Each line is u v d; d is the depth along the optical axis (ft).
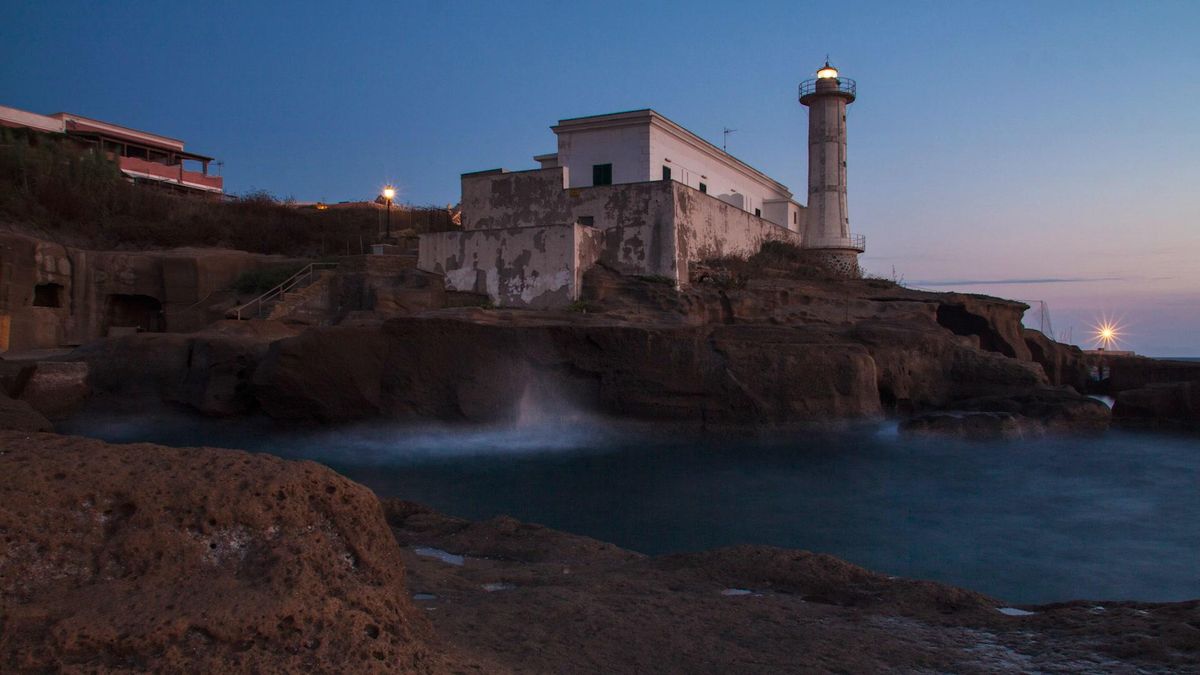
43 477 12.08
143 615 10.89
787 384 78.33
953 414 80.59
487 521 30.25
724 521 49.01
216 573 12.00
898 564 40.50
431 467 64.18
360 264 110.01
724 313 102.42
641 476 61.82
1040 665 14.73
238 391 77.92
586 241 101.09
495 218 111.45
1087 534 46.88
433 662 12.53
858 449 73.77
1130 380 139.03
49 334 102.68
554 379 78.02
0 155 128.98
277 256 122.01
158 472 12.84
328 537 13.25
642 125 114.62
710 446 73.92
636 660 14.96
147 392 79.82
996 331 133.69
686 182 125.49
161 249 128.57
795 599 20.01
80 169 134.72
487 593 20.01
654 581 21.30
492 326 77.15
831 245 144.56
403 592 14.19
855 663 14.97
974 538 45.44
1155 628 16.22
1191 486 60.18
